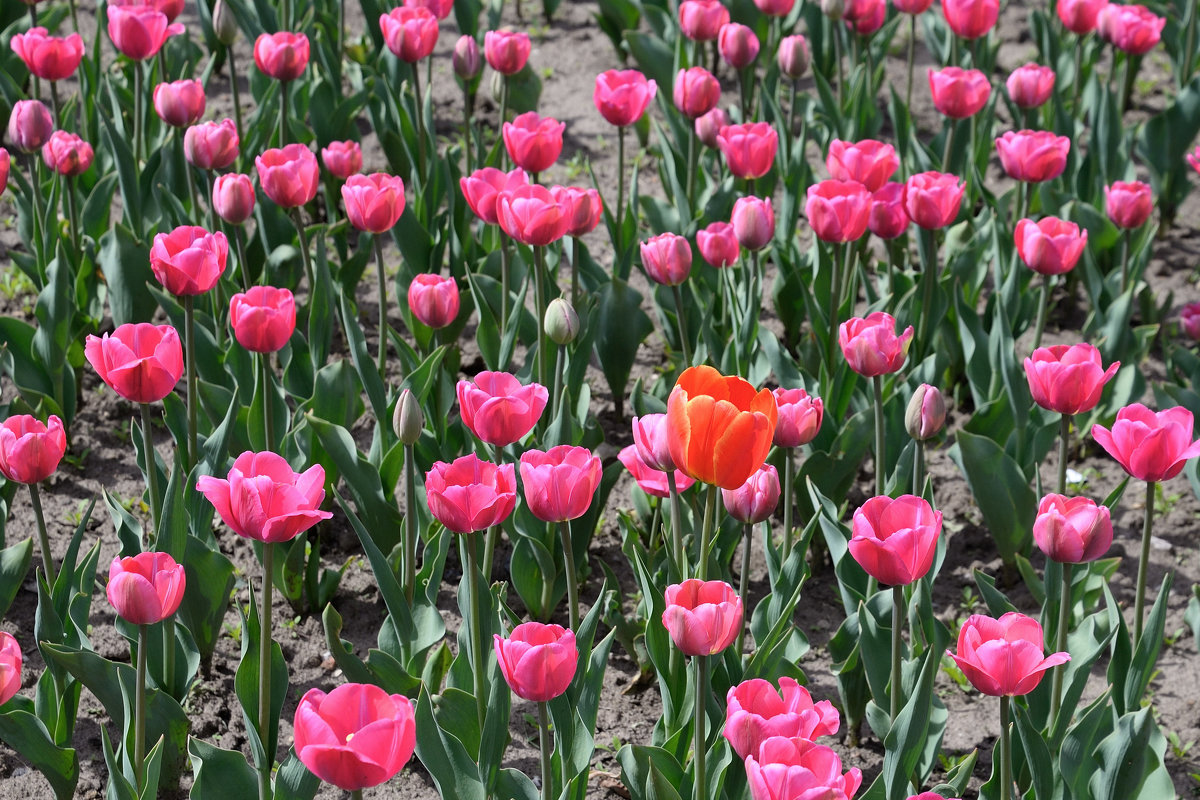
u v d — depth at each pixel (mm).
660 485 4406
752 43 7715
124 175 7051
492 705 3994
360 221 5887
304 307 6992
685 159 8258
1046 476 6926
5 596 4859
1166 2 11148
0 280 7957
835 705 5484
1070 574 4492
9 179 8828
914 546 3680
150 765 3945
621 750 4262
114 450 6836
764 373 6535
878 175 6414
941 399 4766
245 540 6188
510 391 4523
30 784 4859
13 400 5859
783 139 8242
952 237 7941
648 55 9562
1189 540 6574
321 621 5809
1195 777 5117
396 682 4633
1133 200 6945
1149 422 4461
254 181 7766
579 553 5727
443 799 4066
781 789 3059
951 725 5391
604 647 4262
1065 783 4223
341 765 2922
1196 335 7348
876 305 6898
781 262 7465
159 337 4551
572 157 9727
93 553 4770
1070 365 4652
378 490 5379
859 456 6059
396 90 8680
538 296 5699
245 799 4113
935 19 10320
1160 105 10727
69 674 4590
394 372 7430
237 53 11008
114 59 10438
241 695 4289
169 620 4605
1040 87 7637
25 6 9836
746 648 5715
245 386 6012
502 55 7309
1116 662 4695
